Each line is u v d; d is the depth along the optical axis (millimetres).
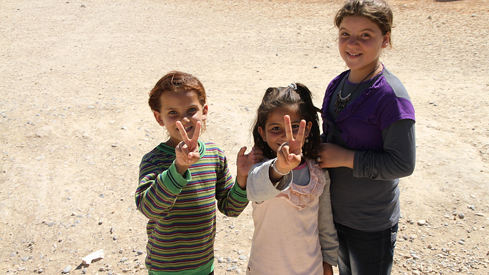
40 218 4434
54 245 4051
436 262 3609
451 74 8352
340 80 2512
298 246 2227
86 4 16844
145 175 2176
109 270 3680
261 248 2289
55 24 14219
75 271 3691
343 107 2334
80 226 4309
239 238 4102
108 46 11734
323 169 2330
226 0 16641
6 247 4043
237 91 7988
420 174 4977
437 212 4312
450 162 5129
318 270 2297
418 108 6820
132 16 15141
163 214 2117
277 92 2242
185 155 1897
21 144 5938
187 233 2188
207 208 2252
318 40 11445
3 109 7164
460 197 4492
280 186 1981
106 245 4031
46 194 4828
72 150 5781
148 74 9250
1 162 5480
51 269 3732
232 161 5387
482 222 4098
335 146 2258
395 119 2068
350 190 2326
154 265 2225
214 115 6820
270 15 14406
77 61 10422
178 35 12734
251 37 12164
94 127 6438
